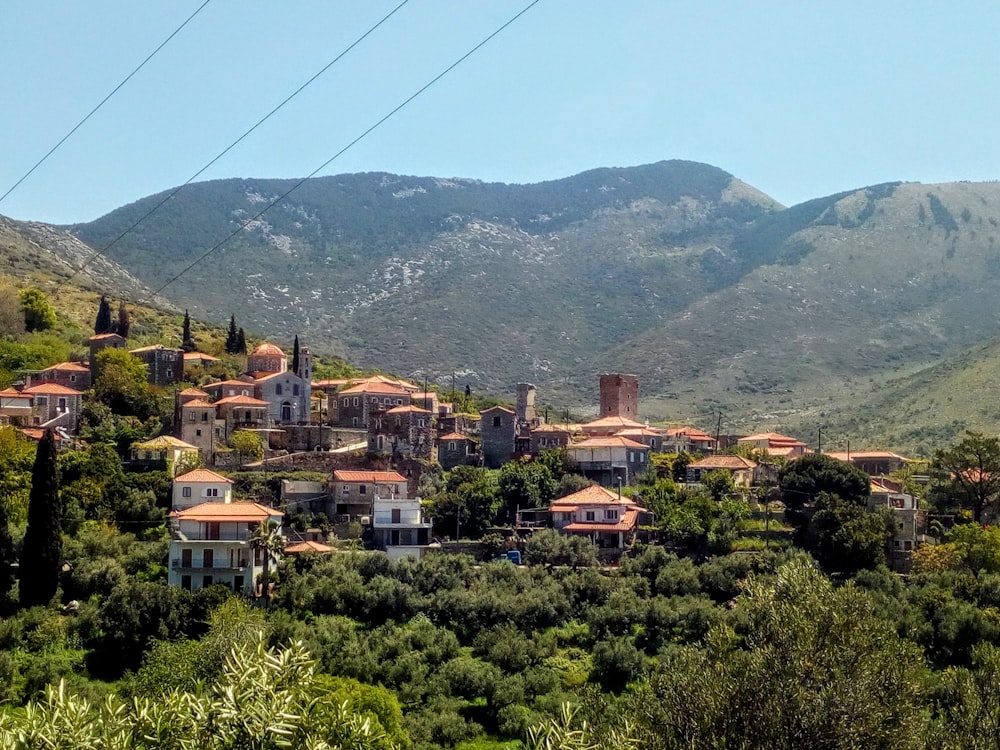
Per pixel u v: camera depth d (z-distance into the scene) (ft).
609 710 258.16
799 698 202.18
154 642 393.50
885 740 201.46
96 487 522.47
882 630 225.76
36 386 655.35
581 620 449.06
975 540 508.94
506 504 580.30
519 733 358.64
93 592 447.01
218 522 467.52
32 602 435.53
